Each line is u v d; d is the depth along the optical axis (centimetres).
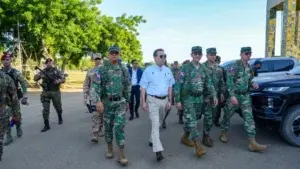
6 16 1934
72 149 562
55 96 741
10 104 484
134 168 462
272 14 2345
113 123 496
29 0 1889
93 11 2412
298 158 495
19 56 2080
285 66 1121
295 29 1925
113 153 533
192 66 508
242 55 532
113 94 473
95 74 472
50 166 475
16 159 508
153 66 503
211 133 662
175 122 802
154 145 487
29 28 1902
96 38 2406
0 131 458
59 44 2073
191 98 505
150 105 495
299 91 548
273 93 556
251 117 532
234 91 534
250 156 507
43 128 727
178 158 504
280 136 626
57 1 1933
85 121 830
